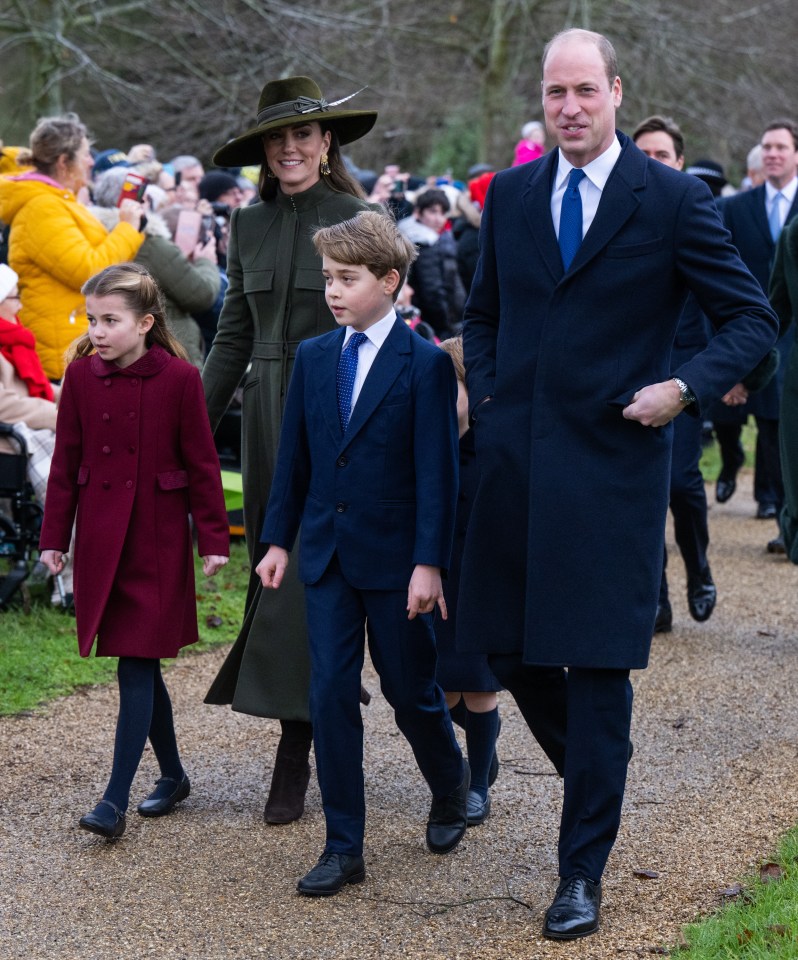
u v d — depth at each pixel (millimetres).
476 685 4441
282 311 4633
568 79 3650
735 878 4039
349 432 4008
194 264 8406
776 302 6547
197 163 11008
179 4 18703
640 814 4578
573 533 3662
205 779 4922
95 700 5777
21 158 7430
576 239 3725
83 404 4488
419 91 22750
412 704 4070
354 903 3916
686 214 3648
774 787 4820
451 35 22469
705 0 22719
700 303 3721
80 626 4426
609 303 3674
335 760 3979
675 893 3945
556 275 3717
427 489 3957
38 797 4707
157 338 4574
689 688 6066
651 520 3717
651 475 3715
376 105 21625
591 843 3717
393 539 4008
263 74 19031
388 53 20922
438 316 11438
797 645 6812
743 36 22984
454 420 4035
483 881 4074
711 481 11797
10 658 6094
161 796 4598
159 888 4012
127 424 4441
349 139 4816
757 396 8984
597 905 3713
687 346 6883
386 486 4008
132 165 9945
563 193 3768
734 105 23109
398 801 4734
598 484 3668
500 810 4656
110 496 4438
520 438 3754
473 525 3842
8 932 3730
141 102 19141
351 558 4000
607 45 3721
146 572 4430
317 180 4684
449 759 4215
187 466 4512
